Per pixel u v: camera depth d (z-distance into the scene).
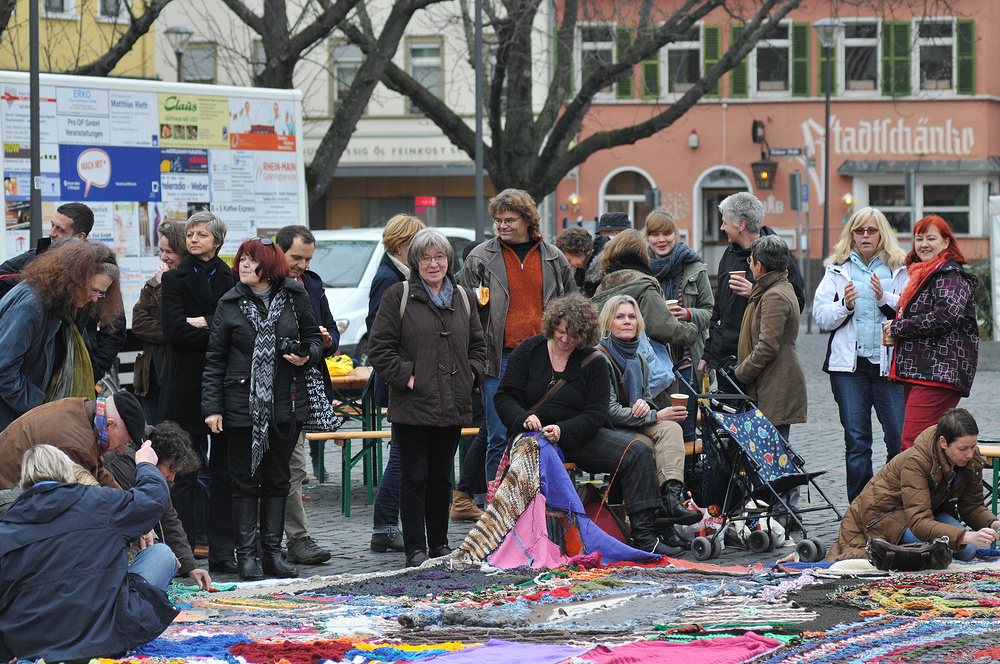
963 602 11.61
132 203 25.12
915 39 46.16
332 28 37.94
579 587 12.80
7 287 14.39
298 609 12.07
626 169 72.56
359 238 34.28
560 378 15.44
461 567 14.27
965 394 15.63
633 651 9.86
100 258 12.77
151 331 16.17
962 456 13.75
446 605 12.13
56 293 12.54
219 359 14.31
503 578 13.62
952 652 9.61
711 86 42.53
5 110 23.34
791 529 16.50
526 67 43.56
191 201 26.00
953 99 70.94
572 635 10.64
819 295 17.36
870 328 17.00
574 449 15.45
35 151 23.41
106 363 14.34
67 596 9.80
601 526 15.53
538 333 16.88
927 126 71.19
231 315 14.30
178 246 15.93
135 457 10.98
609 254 17.55
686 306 19.28
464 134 43.16
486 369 16.69
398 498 16.27
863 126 71.62
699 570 13.82
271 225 27.28
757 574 13.52
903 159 71.56
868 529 14.33
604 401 15.41
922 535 13.80
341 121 39.72
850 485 17.23
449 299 15.02
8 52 52.03
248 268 14.34
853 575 13.21
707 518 16.08
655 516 15.27
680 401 15.82
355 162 73.44
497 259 17.00
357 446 26.70
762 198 72.06
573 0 44.69
